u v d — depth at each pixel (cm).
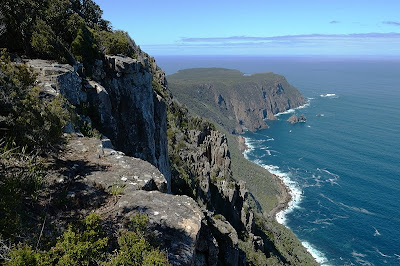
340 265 11306
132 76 3453
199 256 1517
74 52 2916
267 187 17125
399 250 12188
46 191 1144
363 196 16525
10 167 1143
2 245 769
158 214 1159
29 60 2381
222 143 8762
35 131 1339
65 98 2008
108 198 1222
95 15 4572
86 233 875
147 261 829
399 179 18312
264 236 7838
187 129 8756
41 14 2797
